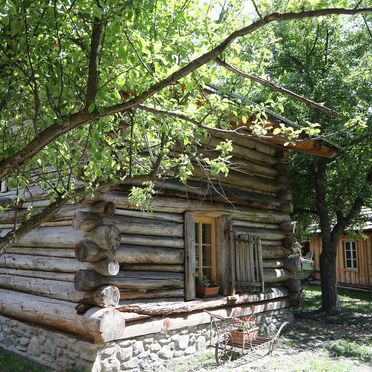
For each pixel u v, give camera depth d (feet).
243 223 27.14
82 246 18.75
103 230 18.75
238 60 10.91
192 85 10.55
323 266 36.58
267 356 22.36
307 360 21.84
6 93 9.75
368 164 36.04
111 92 10.29
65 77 9.91
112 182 12.46
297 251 31.60
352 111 33.47
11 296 23.43
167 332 21.40
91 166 12.07
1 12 8.30
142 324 20.08
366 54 36.29
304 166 36.04
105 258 19.06
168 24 10.51
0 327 24.47
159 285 21.21
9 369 19.94
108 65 10.08
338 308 36.04
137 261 20.53
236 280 25.22
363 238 48.16
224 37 10.85
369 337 27.53
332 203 37.11
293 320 30.76
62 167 12.53
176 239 22.62
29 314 21.61
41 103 10.81
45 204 22.44
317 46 37.65
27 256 23.13
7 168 9.07
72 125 8.90
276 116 22.27
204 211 24.31
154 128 13.15
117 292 18.89
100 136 11.54
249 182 27.78
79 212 18.95
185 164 14.38
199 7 10.63
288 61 38.06
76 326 18.92
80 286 18.52
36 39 9.29
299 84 35.47
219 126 12.92
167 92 12.09
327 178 37.09
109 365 18.78
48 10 8.78
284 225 29.99
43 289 21.44
